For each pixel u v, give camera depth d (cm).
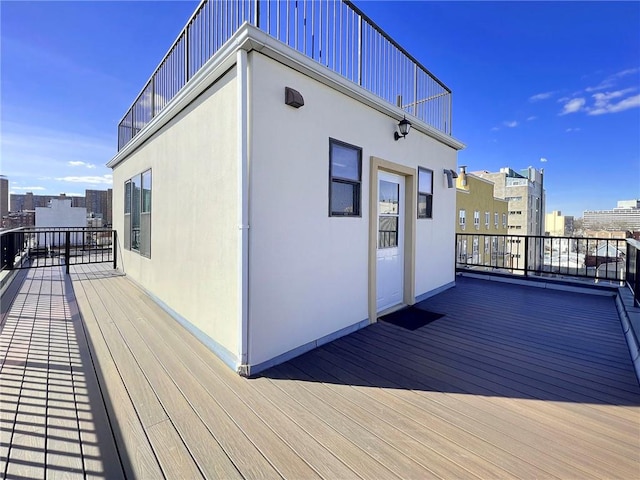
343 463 157
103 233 1102
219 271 300
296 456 162
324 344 327
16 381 241
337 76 320
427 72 542
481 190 1931
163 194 446
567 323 395
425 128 488
